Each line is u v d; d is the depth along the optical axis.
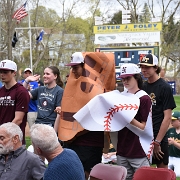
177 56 42.91
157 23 21.14
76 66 4.72
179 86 40.12
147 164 4.39
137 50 18.08
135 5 40.12
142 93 4.40
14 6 31.48
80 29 40.91
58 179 3.03
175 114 6.00
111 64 4.81
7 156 3.82
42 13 39.94
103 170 3.69
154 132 4.74
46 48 38.69
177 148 6.13
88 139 4.78
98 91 4.65
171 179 3.53
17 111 5.13
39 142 3.10
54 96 5.82
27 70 9.55
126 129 4.41
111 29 21.56
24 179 3.75
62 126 4.84
